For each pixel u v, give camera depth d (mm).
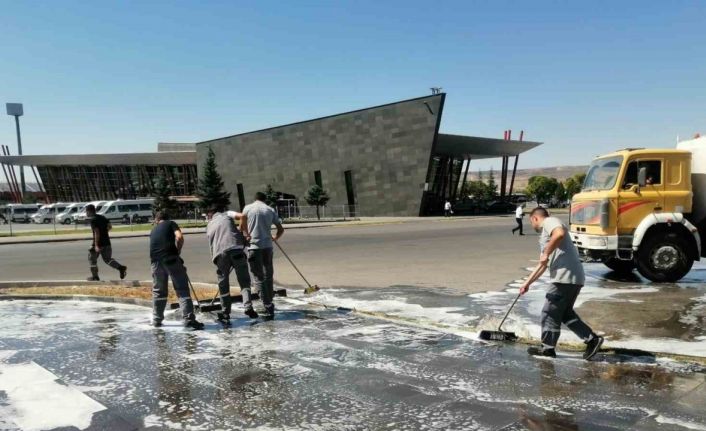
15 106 123250
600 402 4441
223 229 7941
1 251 23953
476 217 52000
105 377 5312
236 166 69375
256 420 4184
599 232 11102
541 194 110312
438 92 53188
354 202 58500
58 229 46312
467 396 4633
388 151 55344
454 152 68812
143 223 55594
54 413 4375
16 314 8766
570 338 6602
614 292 9820
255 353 6121
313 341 6641
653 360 5629
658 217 10711
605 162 11438
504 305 8820
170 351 6277
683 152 10898
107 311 9000
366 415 4242
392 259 16328
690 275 11984
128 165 93125
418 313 8273
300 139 62125
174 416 4289
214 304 8812
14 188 115250
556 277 5711
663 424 3975
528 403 4441
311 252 19172
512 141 69312
